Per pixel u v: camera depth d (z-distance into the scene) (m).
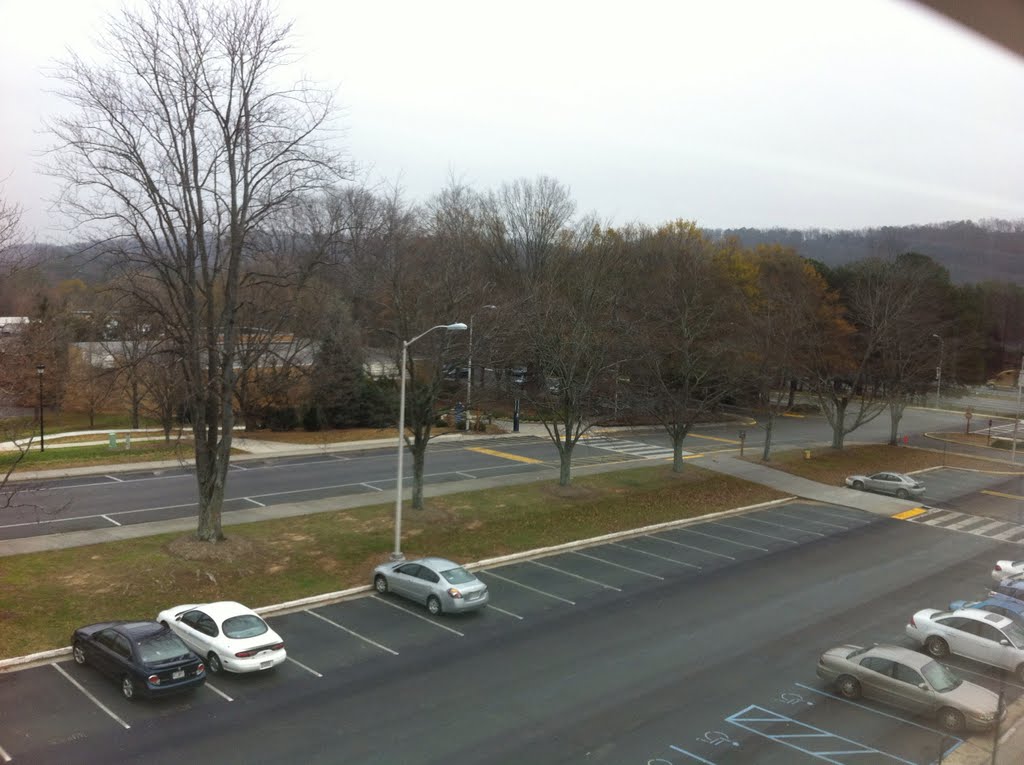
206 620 16.47
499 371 46.09
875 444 55.16
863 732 13.88
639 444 51.88
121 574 20.78
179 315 22.62
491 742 13.19
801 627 19.56
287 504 29.83
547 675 16.12
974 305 45.84
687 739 13.45
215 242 23.59
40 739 12.95
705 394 45.62
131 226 21.16
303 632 18.42
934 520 34.09
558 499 32.81
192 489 31.95
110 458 37.41
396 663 16.66
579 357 36.56
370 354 47.72
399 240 36.72
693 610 20.69
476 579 20.34
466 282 33.44
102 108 22.22
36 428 47.81
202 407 23.02
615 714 14.36
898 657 15.08
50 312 42.50
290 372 45.69
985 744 13.48
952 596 22.61
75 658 16.12
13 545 23.09
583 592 22.05
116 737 13.09
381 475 36.62
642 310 47.41
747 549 27.80
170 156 21.62
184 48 21.69
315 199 53.69
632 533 29.38
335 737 13.27
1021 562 25.50
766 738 13.57
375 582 21.62
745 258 70.12
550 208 68.62
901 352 51.53
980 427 67.62
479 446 47.53
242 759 12.45
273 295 29.02
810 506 36.53
